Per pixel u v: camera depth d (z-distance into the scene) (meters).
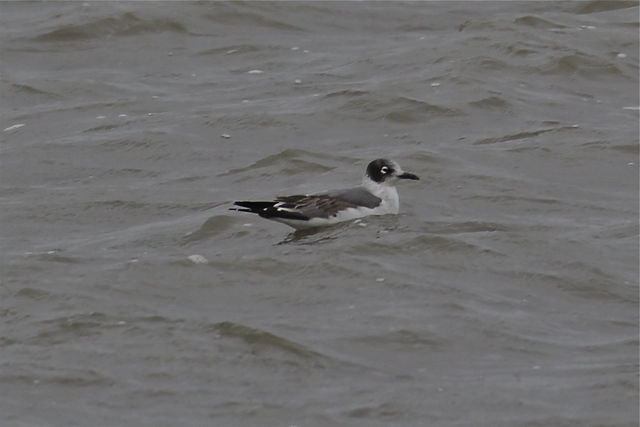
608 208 22.17
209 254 19.77
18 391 15.92
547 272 19.19
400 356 16.67
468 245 19.89
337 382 15.99
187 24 32.66
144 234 21.02
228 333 17.20
